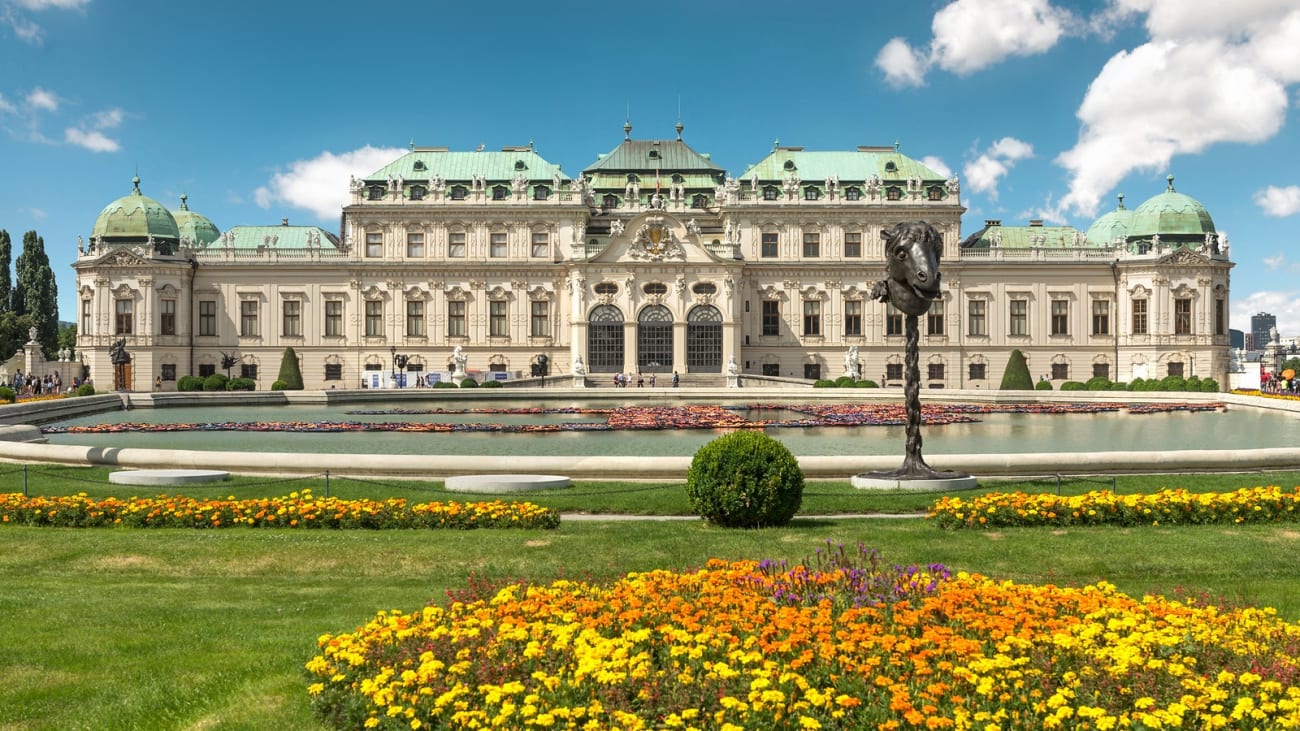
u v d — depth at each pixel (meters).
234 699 12.52
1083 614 14.00
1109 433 51.19
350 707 11.63
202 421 59.44
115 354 85.44
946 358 114.25
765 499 23.56
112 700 12.64
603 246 108.38
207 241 126.81
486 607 14.41
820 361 113.25
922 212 113.75
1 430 39.88
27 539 22.58
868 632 12.60
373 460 31.53
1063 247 117.62
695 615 13.35
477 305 112.44
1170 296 111.25
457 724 11.05
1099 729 10.57
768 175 115.25
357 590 18.36
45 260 132.50
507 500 26.25
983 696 11.28
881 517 25.50
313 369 112.44
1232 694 11.35
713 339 108.25
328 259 112.31
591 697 11.34
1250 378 100.12
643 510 26.80
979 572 18.95
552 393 83.81
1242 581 18.50
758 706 10.74
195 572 19.89
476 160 115.94
